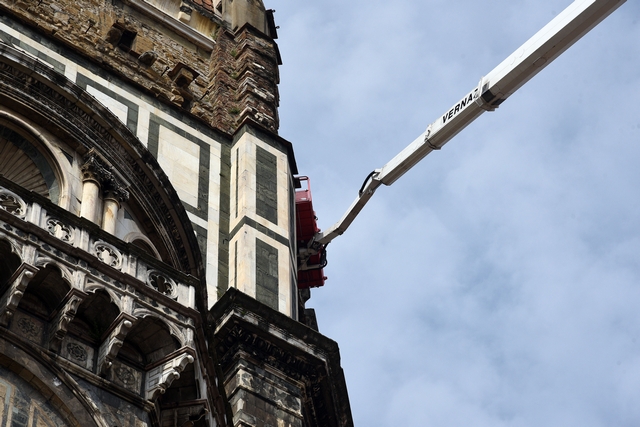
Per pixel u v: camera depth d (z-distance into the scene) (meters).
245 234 39.59
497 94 45.28
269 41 47.62
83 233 30.14
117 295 29.66
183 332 30.20
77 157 35.19
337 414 36.53
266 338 35.69
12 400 27.33
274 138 43.75
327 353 36.41
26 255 28.61
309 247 48.44
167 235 36.25
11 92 35.12
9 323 28.22
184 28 46.09
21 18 40.50
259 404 34.59
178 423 29.97
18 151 34.53
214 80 45.12
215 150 42.41
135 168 36.22
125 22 44.47
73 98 35.75
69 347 28.97
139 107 41.41
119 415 28.62
